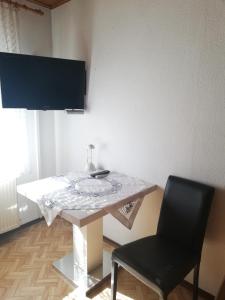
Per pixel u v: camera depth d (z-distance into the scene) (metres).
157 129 1.87
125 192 1.73
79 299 1.71
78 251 1.96
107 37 2.09
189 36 1.60
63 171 2.82
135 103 1.98
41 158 2.74
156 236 1.69
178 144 1.77
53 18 2.58
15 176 2.39
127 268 1.41
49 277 1.92
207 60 1.54
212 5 1.48
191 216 1.53
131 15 1.90
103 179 2.02
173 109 1.76
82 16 2.26
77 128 2.54
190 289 1.82
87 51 2.29
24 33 2.39
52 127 2.79
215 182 1.61
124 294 1.75
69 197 1.63
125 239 2.26
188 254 1.48
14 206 2.42
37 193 1.70
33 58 2.11
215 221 1.64
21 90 2.11
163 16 1.71
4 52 2.04
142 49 1.87
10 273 1.96
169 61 1.73
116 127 2.16
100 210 1.44
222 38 1.46
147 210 2.03
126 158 2.13
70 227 2.69
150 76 1.85
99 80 2.23
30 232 2.57
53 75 2.21
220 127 1.54
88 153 2.47
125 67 2.01
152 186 1.87
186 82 1.66
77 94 2.34
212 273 1.70
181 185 1.63
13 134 2.34
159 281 1.25
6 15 2.18
